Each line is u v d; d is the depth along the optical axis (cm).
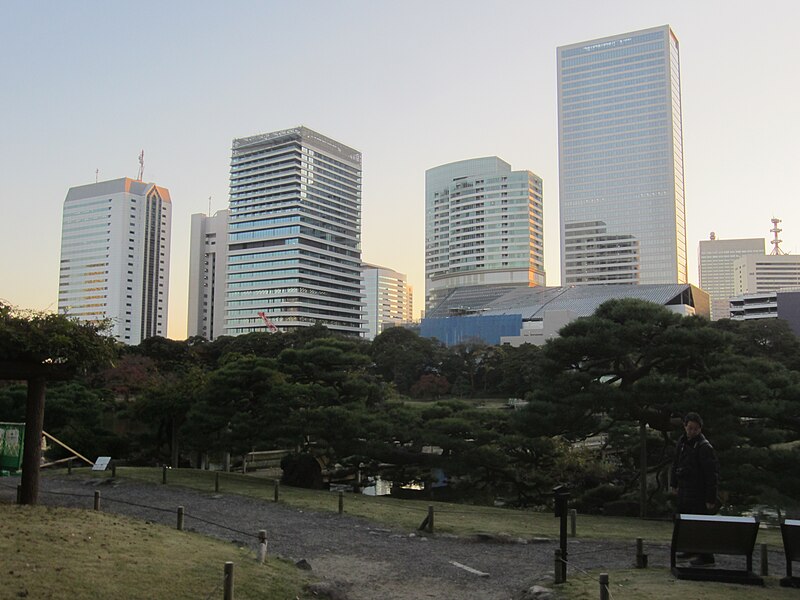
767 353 8919
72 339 1512
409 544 1558
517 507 3297
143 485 2573
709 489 1081
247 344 11100
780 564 1279
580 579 1105
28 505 1374
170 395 4088
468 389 11331
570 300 16025
